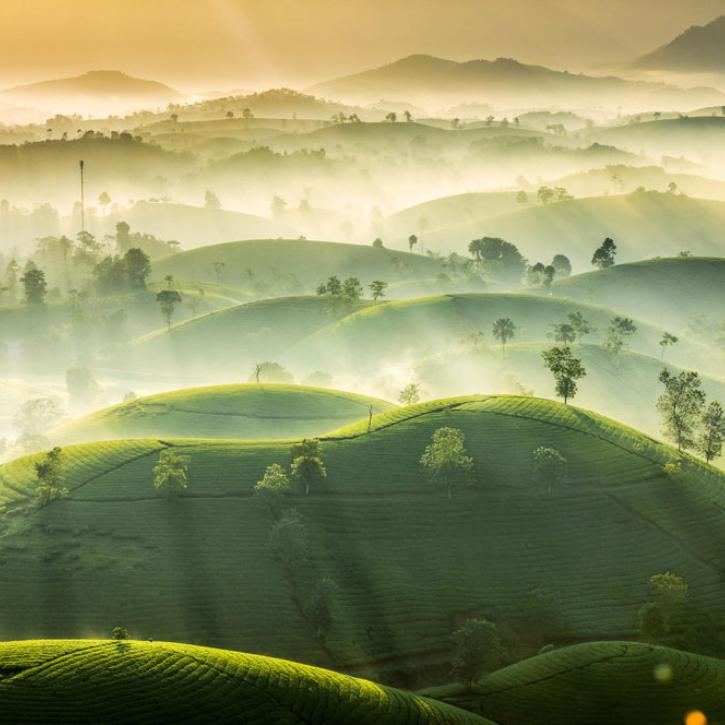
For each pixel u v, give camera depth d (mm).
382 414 163000
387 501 132000
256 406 192500
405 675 100000
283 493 131000
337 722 73062
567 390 171875
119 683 72125
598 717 85750
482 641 93500
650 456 149000
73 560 114500
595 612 113562
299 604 109500
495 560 121812
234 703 72000
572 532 128500
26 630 102000
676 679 91562
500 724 85125
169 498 129125
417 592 113875
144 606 106750
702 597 117188
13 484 134125
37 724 64750
